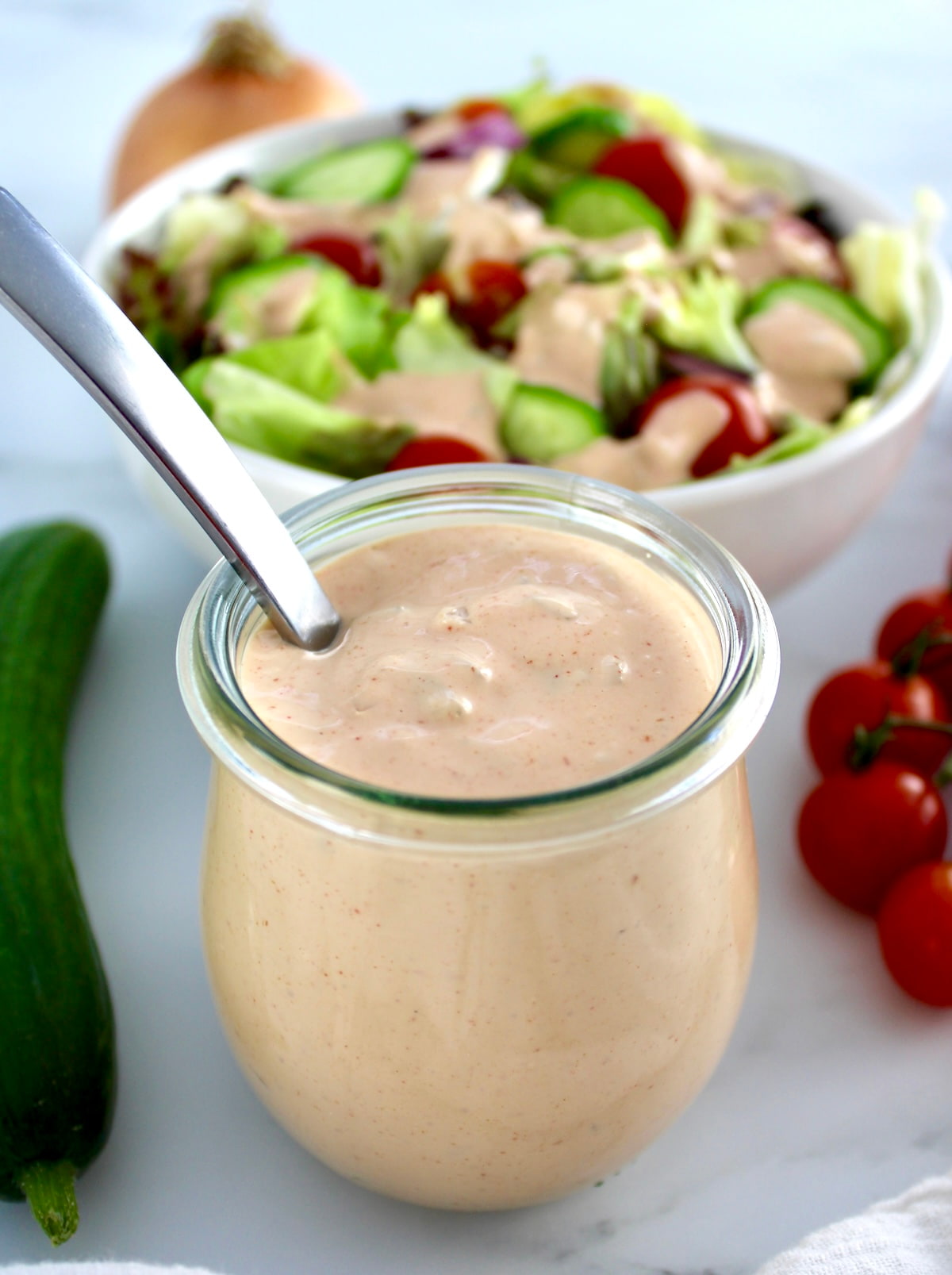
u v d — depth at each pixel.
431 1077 0.27
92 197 0.57
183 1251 0.30
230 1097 0.32
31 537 0.40
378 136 0.48
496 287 0.41
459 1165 0.28
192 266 0.43
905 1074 0.32
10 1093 0.29
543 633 0.29
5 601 0.38
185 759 0.38
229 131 0.52
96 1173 0.31
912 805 0.34
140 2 0.74
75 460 0.46
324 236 0.44
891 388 0.40
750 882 0.29
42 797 0.34
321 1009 0.27
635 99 0.48
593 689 0.28
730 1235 0.30
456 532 0.30
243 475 0.28
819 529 0.38
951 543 0.44
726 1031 0.29
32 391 0.49
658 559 0.29
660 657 0.28
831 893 0.35
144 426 0.27
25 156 0.60
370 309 0.41
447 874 0.26
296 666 0.28
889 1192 0.31
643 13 0.75
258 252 0.43
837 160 0.60
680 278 0.42
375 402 0.40
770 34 0.72
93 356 0.26
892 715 0.36
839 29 0.73
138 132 0.53
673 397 0.39
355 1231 0.30
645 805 0.26
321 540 0.30
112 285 0.43
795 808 0.37
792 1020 0.33
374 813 0.25
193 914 0.35
